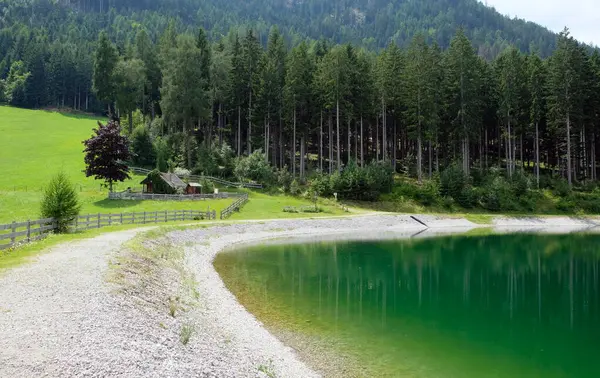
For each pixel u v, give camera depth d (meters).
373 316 18.56
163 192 60.84
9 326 10.69
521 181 66.56
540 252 38.47
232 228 44.16
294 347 14.52
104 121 118.75
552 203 64.81
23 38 154.00
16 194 49.75
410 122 76.50
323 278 26.19
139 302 14.78
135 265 20.28
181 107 75.00
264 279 25.16
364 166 74.44
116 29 183.62
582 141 73.88
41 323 11.09
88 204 50.06
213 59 86.12
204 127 90.25
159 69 96.75
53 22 183.25
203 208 52.88
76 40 164.00
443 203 64.88
